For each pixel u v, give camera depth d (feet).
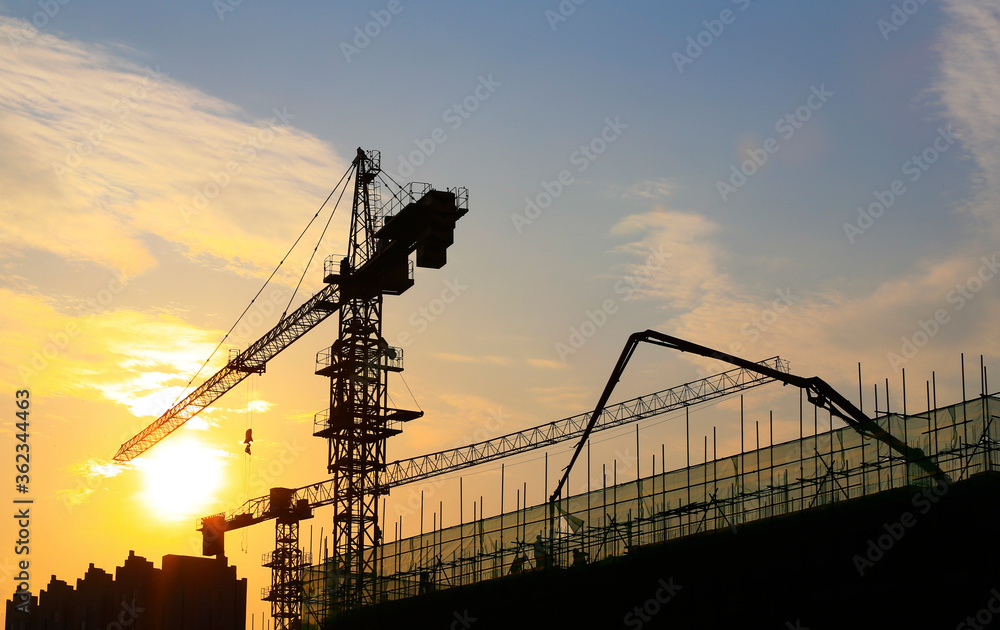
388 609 297.94
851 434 224.74
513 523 278.05
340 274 446.19
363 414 441.27
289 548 519.19
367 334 448.24
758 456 237.25
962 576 202.69
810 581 220.64
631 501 256.11
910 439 218.18
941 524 206.69
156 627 443.73
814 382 298.76
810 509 222.69
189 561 458.50
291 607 513.04
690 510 242.99
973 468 207.10
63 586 468.34
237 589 468.75
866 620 212.02
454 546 291.79
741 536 231.50
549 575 261.24
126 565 449.89
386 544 312.71
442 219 387.55
